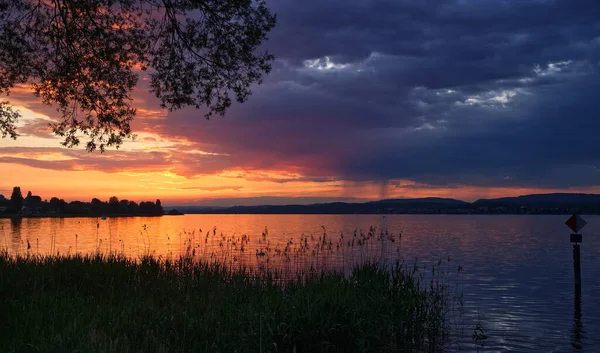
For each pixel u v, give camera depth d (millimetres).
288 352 7766
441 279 22281
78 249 35156
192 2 13531
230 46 13875
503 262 32312
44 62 14820
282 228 91812
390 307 10539
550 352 10414
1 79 14750
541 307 15898
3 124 15344
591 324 13242
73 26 14242
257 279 12945
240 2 13438
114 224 103500
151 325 8500
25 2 14031
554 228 105875
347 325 8344
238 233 66750
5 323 7824
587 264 31391
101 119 14703
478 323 13086
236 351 7531
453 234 74875
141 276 13531
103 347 6742
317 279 12742
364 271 13164
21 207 140000
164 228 90812
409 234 72938
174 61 14484
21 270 11875
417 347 10516
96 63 14641
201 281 12875
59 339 6746
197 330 8445
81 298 10023
